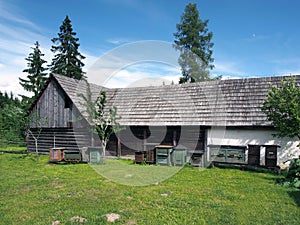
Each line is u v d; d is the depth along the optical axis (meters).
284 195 7.03
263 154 11.77
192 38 14.38
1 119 20.58
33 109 16.67
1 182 8.60
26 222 5.29
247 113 12.40
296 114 9.41
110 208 6.02
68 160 13.05
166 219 5.41
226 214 5.66
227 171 10.52
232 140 12.50
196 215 5.62
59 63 33.44
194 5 14.36
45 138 16.22
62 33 34.03
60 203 6.39
